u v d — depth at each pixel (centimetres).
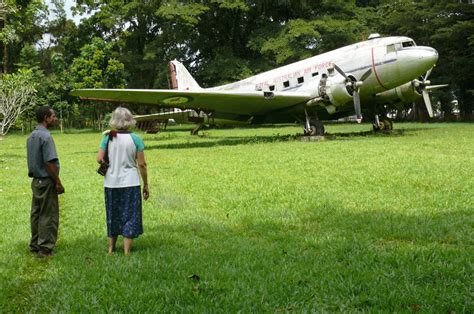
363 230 588
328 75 2052
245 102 2086
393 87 2055
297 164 1226
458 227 578
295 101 2075
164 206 789
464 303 354
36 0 3002
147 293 394
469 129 2528
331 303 366
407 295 370
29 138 541
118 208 528
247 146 1858
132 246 560
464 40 3866
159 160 1479
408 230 570
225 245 546
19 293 421
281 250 511
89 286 418
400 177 958
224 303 373
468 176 945
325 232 588
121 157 526
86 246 568
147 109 4828
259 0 4494
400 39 1986
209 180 1041
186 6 4369
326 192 847
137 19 4903
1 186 1093
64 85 4588
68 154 1884
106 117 4703
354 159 1270
